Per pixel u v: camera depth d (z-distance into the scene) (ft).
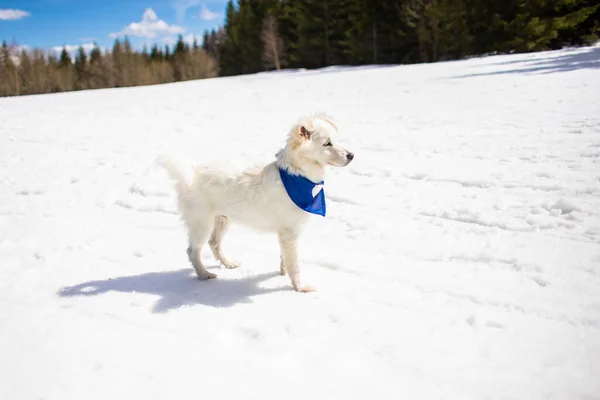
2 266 14.55
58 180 24.97
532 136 25.96
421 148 26.58
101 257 15.28
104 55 239.91
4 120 47.21
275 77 104.58
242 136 34.47
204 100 61.67
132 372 8.73
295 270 12.64
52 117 49.26
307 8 150.82
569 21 106.11
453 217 16.74
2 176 25.98
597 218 15.15
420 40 125.18
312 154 12.38
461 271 12.82
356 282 12.69
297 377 8.44
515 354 8.93
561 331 9.65
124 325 10.63
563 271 12.19
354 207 18.75
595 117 28.04
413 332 9.87
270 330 10.18
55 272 14.08
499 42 113.80
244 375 8.54
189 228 13.58
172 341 9.85
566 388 7.86
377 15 133.90
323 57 155.94
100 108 57.16
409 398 7.80
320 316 10.77
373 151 27.04
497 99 38.83
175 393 8.08
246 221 13.24
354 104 46.47
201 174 13.47
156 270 14.29
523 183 19.11
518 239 14.43
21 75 220.43
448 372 8.45
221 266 14.62
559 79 45.06
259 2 180.86
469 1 115.96
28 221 18.98
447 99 42.63
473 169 21.71
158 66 246.27
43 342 9.87
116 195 22.27
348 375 8.46
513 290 11.51
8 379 8.59
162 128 40.24
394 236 15.61
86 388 8.29
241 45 187.73
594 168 19.67
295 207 12.46
